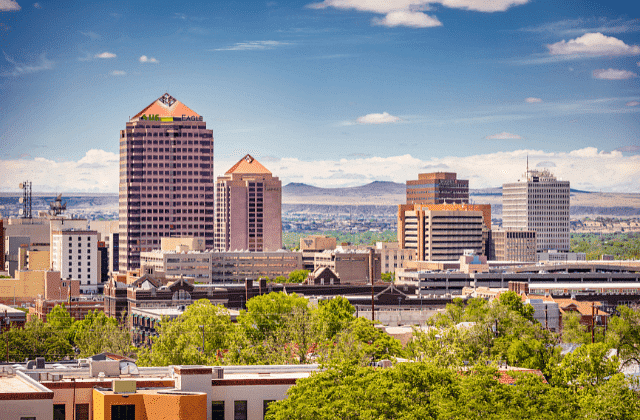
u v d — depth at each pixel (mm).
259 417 163500
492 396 169500
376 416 156875
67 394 155500
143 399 149375
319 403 159125
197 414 148750
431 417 159500
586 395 179500
